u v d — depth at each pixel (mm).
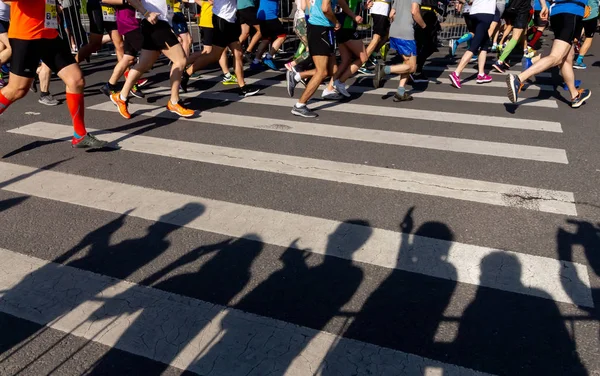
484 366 2297
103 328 2541
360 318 2617
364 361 2332
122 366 2303
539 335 2486
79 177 4422
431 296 2789
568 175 4461
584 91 6703
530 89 8047
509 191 4125
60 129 5789
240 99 7438
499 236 3412
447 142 5379
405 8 6770
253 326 2559
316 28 5941
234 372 2268
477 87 8281
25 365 2303
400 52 7020
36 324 2570
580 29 6223
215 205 3889
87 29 13688
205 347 2418
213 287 2881
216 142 5387
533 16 11203
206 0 7547
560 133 5680
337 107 6965
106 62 10844
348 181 4340
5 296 2791
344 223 3604
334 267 3068
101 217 3705
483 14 7867
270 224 3594
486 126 5984
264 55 10867
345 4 6539
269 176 4453
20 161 4781
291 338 2479
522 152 5055
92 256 3197
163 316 2633
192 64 7621
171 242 3359
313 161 4820
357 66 7273
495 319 2602
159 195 4070
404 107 6949
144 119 6281
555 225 3561
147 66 6078
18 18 4496
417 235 3430
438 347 2416
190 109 6707
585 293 2803
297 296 2799
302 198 4012
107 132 5711
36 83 8070
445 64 10789
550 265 3072
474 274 2988
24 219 3668
